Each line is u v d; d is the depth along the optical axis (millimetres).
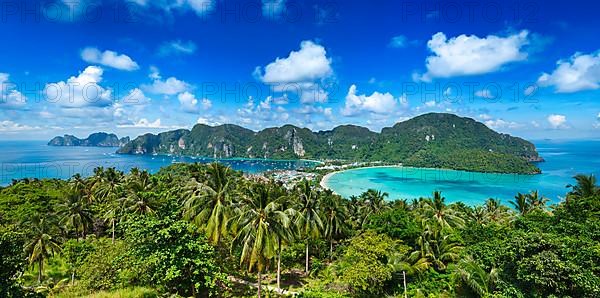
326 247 46406
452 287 30344
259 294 26516
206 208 33188
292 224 30047
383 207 61031
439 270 33750
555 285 17328
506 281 20000
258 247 25453
